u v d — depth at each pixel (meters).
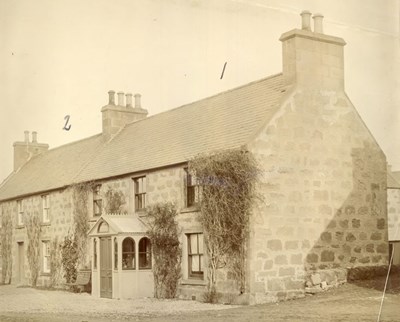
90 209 20.56
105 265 18.00
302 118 16.50
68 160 23.16
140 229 17.69
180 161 17.00
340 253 16.77
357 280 16.91
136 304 15.82
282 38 17.08
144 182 18.84
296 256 15.88
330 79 17.23
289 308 13.73
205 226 15.90
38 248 22.36
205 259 16.00
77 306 15.76
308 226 16.23
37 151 25.20
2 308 15.83
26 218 23.08
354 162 17.39
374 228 17.53
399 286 16.23
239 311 13.68
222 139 16.59
